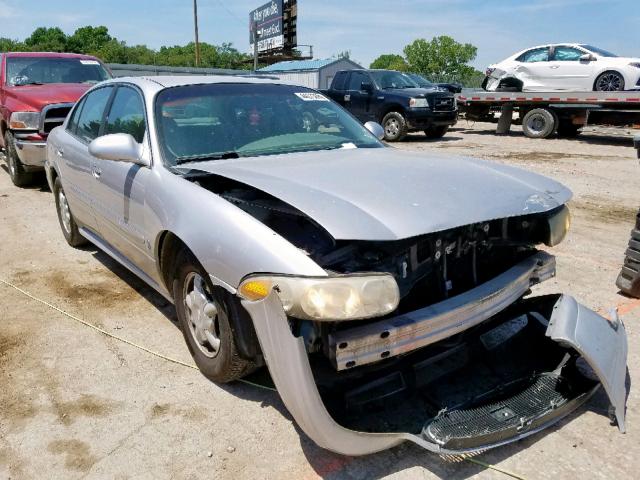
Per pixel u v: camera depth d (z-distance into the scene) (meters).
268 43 45.41
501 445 2.53
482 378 2.89
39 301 4.22
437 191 2.62
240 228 2.50
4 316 3.96
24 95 7.89
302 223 2.66
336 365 2.22
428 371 2.83
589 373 3.01
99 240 4.57
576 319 2.80
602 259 5.13
